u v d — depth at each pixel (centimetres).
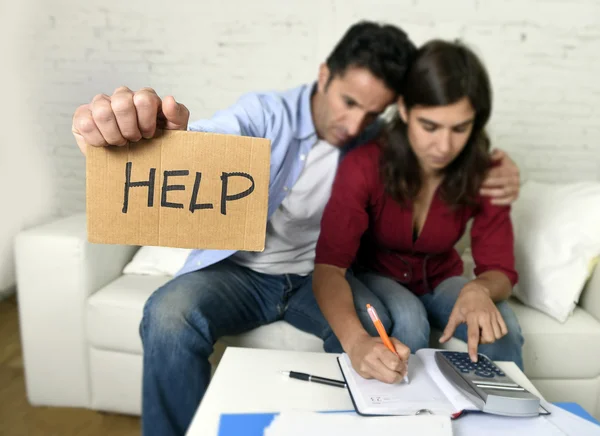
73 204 188
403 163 107
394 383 69
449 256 124
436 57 98
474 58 101
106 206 58
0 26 168
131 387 119
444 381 70
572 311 126
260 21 170
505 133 176
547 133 176
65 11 173
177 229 59
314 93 121
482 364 73
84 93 179
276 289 114
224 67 174
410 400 64
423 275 119
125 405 121
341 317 87
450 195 109
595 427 62
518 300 131
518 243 135
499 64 171
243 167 59
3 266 177
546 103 174
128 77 177
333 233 105
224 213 59
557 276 123
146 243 59
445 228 113
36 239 116
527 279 128
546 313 122
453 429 60
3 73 170
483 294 92
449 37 169
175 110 57
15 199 177
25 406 126
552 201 139
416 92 99
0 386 134
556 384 118
